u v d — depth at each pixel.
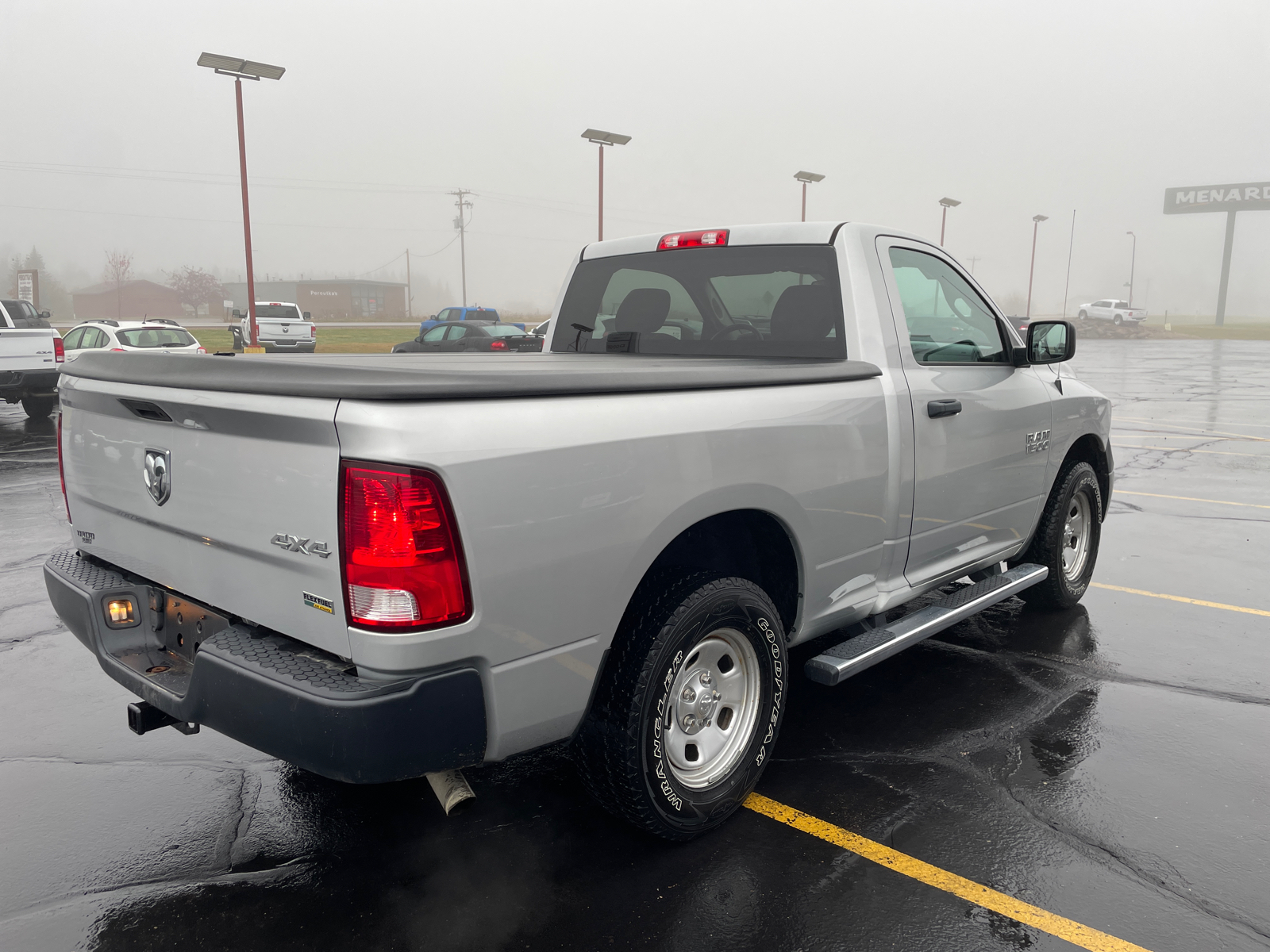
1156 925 2.47
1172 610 5.29
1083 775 3.32
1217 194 100.88
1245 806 3.11
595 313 4.51
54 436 13.27
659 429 2.48
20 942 2.40
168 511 2.54
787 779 3.30
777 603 3.24
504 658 2.19
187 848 2.86
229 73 27.36
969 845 2.86
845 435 3.15
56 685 4.23
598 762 2.62
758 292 3.75
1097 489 5.20
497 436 2.10
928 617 3.66
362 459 1.97
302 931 2.45
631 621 2.59
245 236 28.52
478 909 2.54
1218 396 20.55
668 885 2.65
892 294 3.57
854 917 2.50
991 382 4.04
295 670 2.13
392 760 2.04
